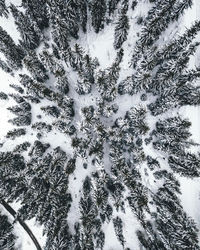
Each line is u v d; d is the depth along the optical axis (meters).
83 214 25.94
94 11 25.67
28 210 28.08
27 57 26.80
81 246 25.03
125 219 27.95
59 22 23.77
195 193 26.72
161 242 25.55
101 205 25.36
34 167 27.36
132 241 27.67
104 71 25.77
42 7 26.52
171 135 24.55
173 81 24.27
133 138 26.62
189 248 22.48
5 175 27.39
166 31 26.78
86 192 27.81
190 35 22.31
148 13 27.20
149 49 24.89
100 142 25.84
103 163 27.16
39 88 26.36
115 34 26.25
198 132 26.86
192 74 23.41
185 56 22.98
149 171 27.67
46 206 26.69
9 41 26.91
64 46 26.52
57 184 26.27
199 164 23.19
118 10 27.80
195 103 24.94
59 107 27.72
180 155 24.69
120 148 27.34
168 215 24.78
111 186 27.25
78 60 25.27
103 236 27.95
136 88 26.20
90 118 25.11
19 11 27.39
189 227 23.50
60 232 27.19
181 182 26.69
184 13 26.47
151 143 27.62
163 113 27.05
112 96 26.52
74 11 25.84
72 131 27.97
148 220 26.98
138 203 24.00
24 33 27.23
